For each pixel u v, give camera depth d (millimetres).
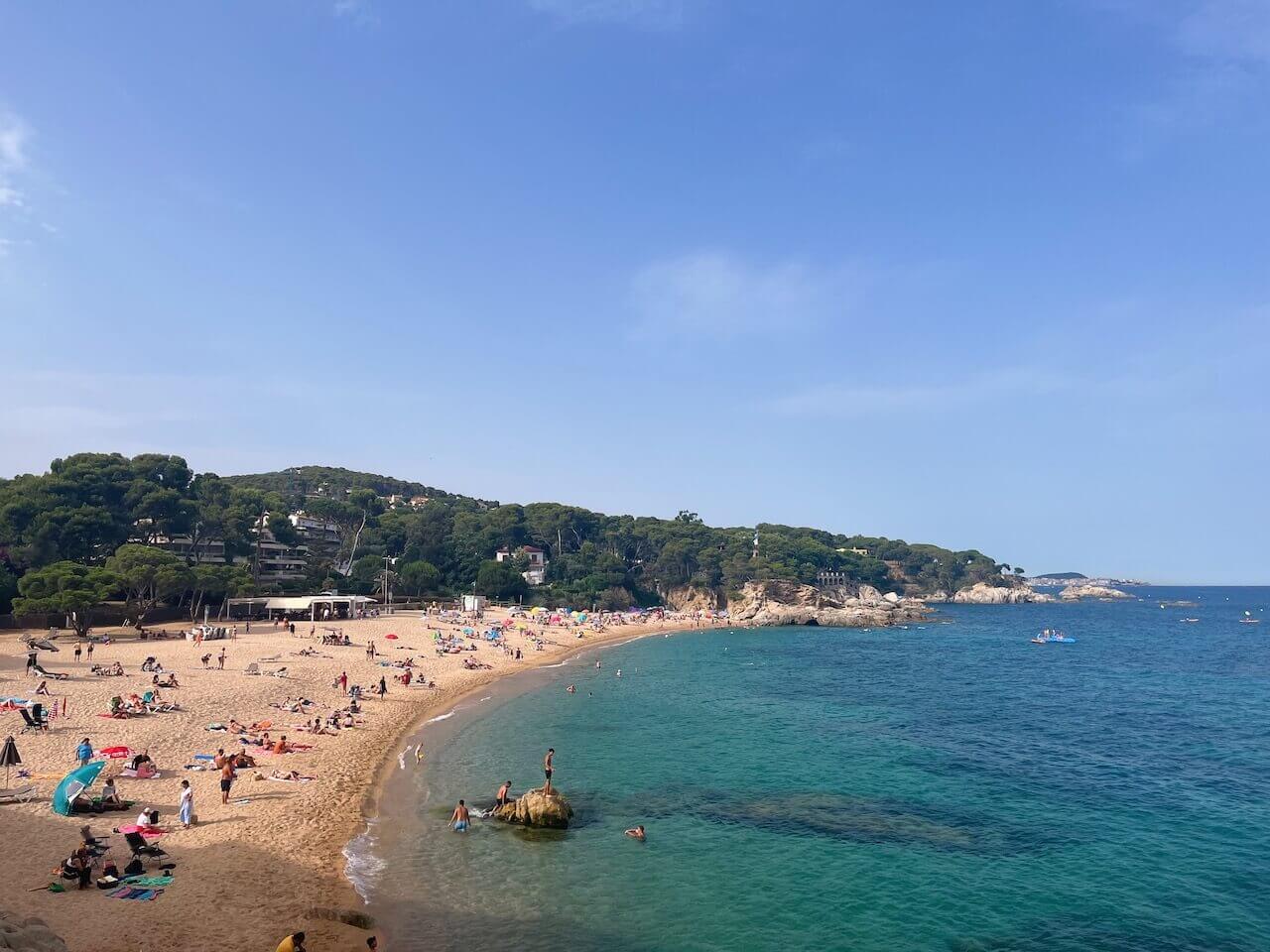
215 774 33406
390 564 148250
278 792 31984
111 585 76750
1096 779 40219
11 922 17938
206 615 86125
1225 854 29594
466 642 95438
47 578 74688
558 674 79938
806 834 31094
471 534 181875
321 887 23922
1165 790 38312
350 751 40125
